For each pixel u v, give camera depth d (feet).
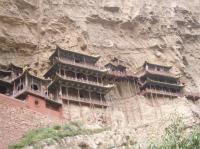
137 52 222.69
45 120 135.44
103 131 134.92
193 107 196.85
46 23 196.44
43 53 185.37
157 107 187.32
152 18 238.27
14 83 150.71
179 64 227.61
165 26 240.94
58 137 118.52
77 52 179.32
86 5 221.66
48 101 145.69
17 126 122.42
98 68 183.11
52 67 170.60
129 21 228.02
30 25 191.11
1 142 114.01
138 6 239.09
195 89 226.17
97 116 164.35
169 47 232.73
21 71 167.32
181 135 58.03
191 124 169.68
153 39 232.73
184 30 253.65
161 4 252.62
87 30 209.97
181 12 258.37
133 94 197.36
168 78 209.26
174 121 60.85
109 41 215.92
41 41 189.98
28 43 183.52
